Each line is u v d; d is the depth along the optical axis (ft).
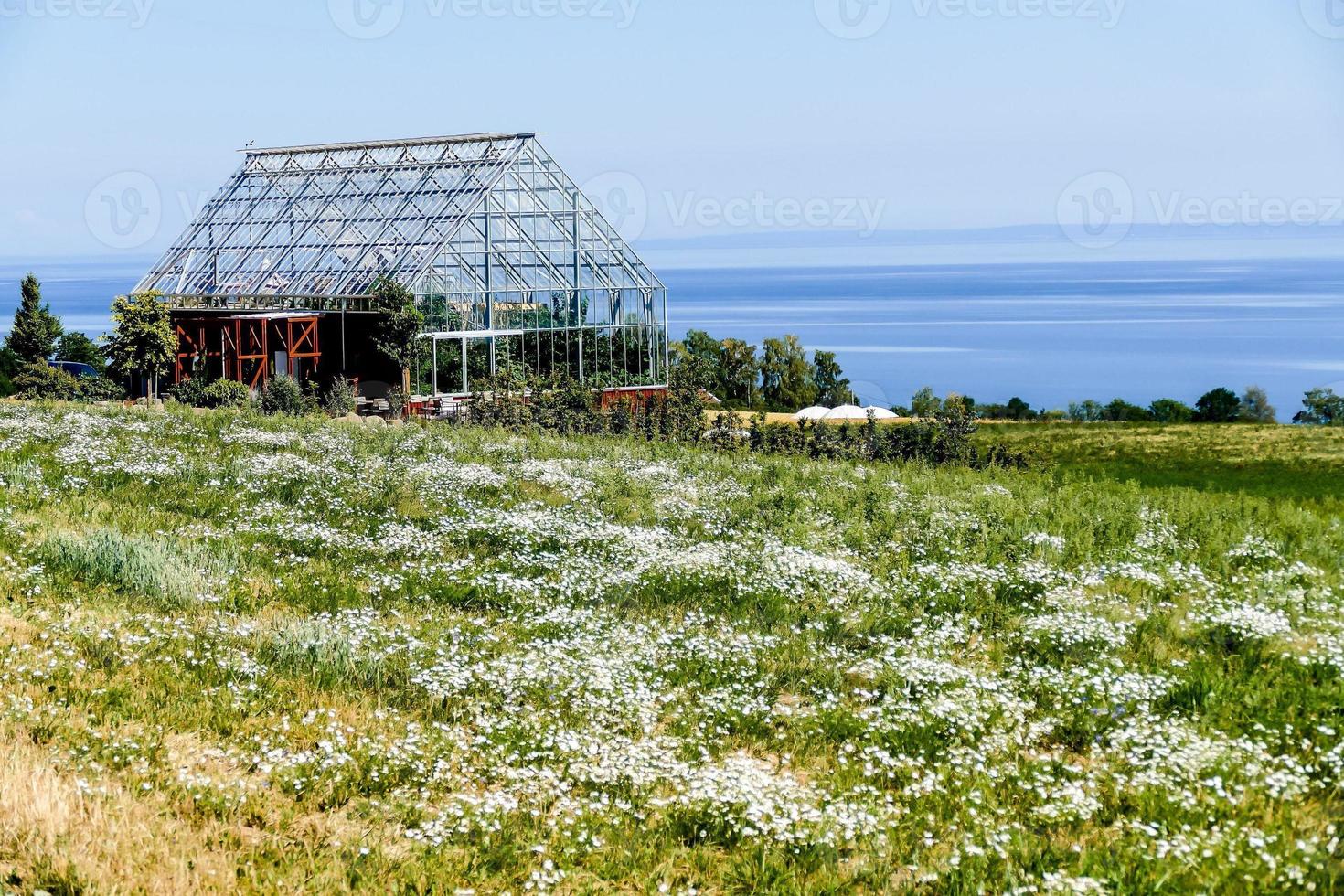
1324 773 42.45
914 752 45.55
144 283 224.33
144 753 40.06
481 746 44.21
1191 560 75.82
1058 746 46.83
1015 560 74.84
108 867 31.83
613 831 38.17
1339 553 78.69
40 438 103.45
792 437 141.59
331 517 79.82
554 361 208.64
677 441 140.56
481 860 35.63
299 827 36.91
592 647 54.70
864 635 60.03
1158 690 49.88
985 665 55.01
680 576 68.33
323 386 206.28
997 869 35.81
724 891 35.32
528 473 99.96
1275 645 57.26
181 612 56.70
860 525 83.41
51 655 47.57
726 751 45.93
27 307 253.24
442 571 67.26
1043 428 216.54
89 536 64.44
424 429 132.26
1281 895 33.71
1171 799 39.65
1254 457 170.40
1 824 33.01
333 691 48.32
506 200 204.74
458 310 197.57
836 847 37.63
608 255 215.31
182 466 92.48
